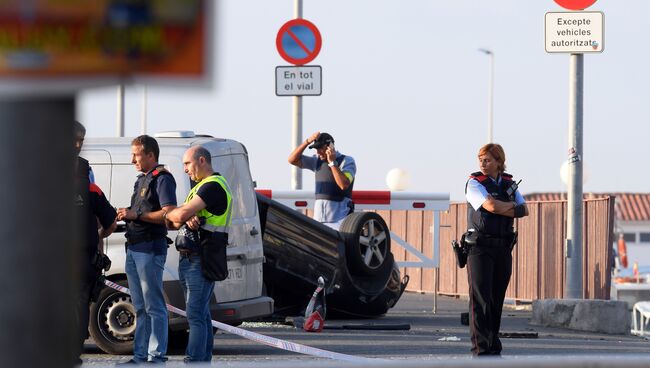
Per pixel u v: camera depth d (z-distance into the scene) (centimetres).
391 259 6091
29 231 845
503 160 3906
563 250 7069
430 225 8538
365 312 6006
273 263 5644
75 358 915
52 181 845
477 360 1374
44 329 852
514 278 7638
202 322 3634
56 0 788
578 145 5938
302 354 4394
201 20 786
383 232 6038
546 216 7256
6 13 786
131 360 3762
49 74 792
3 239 841
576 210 5956
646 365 1397
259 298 4628
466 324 5728
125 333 4319
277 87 6994
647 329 8756
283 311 5822
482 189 3850
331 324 5716
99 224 3859
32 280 848
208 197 3591
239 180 4606
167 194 3703
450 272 8369
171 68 789
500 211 3812
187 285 3631
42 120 837
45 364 854
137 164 3766
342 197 6016
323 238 5778
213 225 3622
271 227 5644
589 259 6894
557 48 5856
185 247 3603
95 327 4309
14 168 838
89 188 3647
